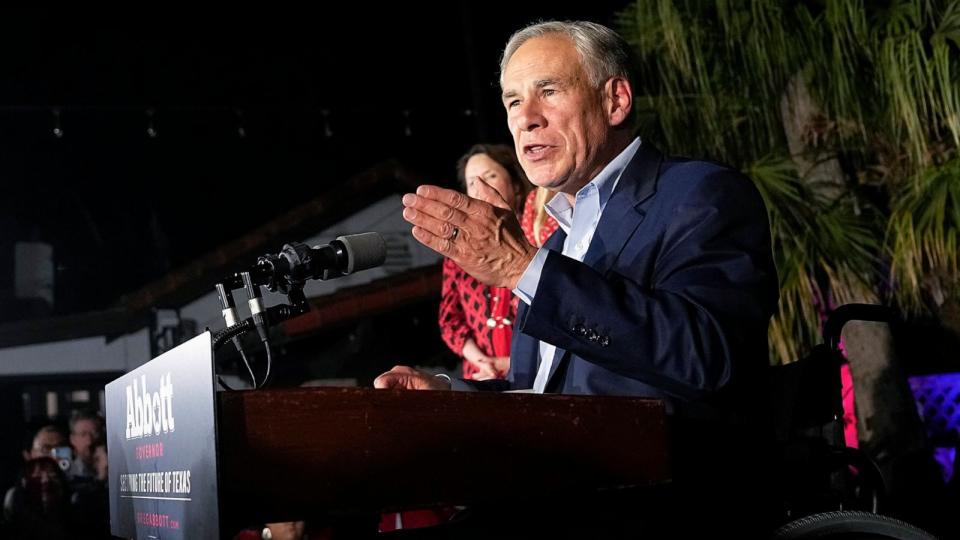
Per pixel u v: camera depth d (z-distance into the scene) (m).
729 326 1.97
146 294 11.73
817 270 5.73
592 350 1.94
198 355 1.53
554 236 2.63
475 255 1.94
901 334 5.70
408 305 11.42
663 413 1.82
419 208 1.93
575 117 2.33
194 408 1.54
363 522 1.76
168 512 1.68
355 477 1.54
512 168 4.39
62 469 8.24
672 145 5.98
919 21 5.36
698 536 2.04
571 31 2.37
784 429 2.32
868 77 5.64
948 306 5.50
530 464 1.68
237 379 10.97
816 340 5.43
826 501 2.27
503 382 2.53
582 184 2.42
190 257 14.30
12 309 13.20
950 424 5.41
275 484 1.49
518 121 2.37
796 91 5.87
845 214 5.59
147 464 1.81
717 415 2.11
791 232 5.50
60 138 13.80
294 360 11.22
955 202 5.16
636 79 2.41
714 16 6.02
